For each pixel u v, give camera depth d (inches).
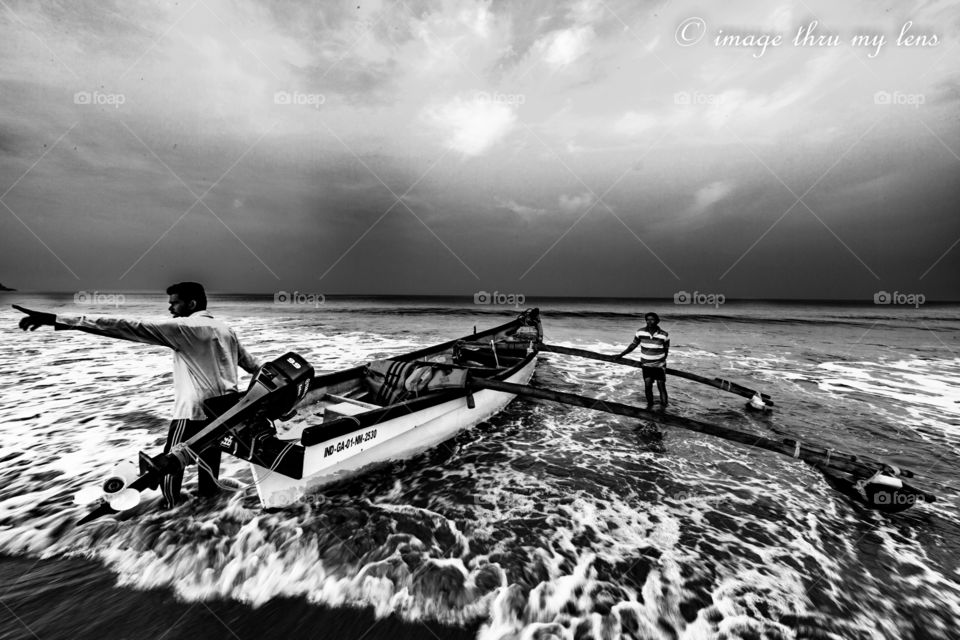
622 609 100.7
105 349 455.8
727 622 97.3
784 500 156.7
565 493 158.1
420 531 130.8
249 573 110.1
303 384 131.2
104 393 279.7
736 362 443.5
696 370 397.7
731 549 125.8
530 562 117.2
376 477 166.4
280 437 158.4
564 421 241.8
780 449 164.2
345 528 131.3
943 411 267.4
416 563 115.3
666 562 118.8
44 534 123.7
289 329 692.7
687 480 171.2
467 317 1018.1
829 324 989.2
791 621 98.0
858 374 385.4
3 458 177.3
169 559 114.4
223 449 124.6
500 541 126.8
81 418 228.8
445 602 101.6
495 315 1098.1
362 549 121.1
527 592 105.3
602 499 154.2
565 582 109.5
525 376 295.3
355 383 210.7
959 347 574.6
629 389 322.3
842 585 110.9
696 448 205.2
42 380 316.2
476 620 96.5
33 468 168.4
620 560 119.2
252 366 137.6
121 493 99.2
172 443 117.3
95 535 123.6
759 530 136.4
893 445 211.9
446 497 152.9
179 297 119.0
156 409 245.0
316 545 122.3
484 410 233.8
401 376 200.8
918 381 357.1
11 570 109.2
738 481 171.5
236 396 125.6
